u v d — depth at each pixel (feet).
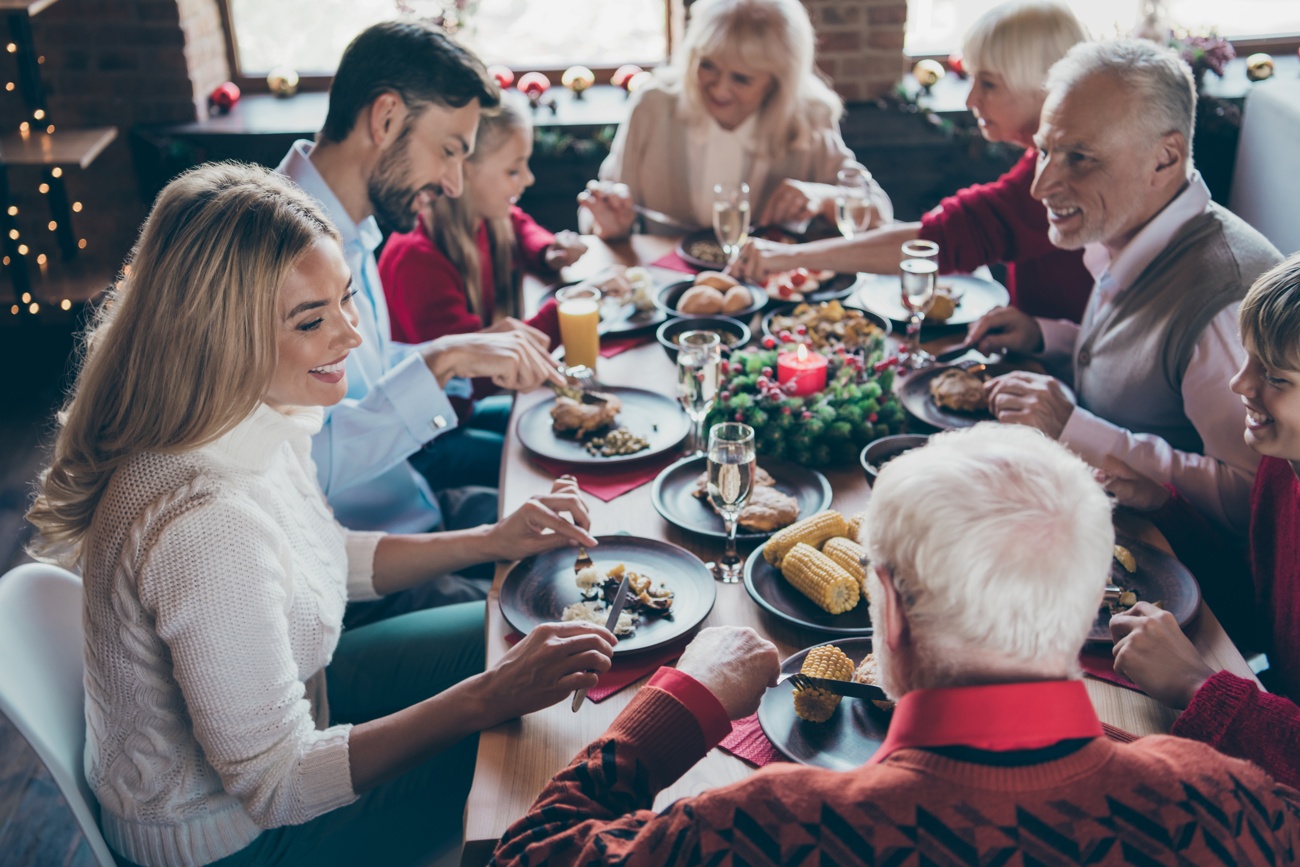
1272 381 4.49
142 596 4.02
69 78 13.26
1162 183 6.15
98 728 4.34
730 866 2.64
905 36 13.58
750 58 9.59
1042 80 7.84
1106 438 5.96
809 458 5.92
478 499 7.64
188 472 4.17
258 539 4.12
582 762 3.45
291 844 4.62
